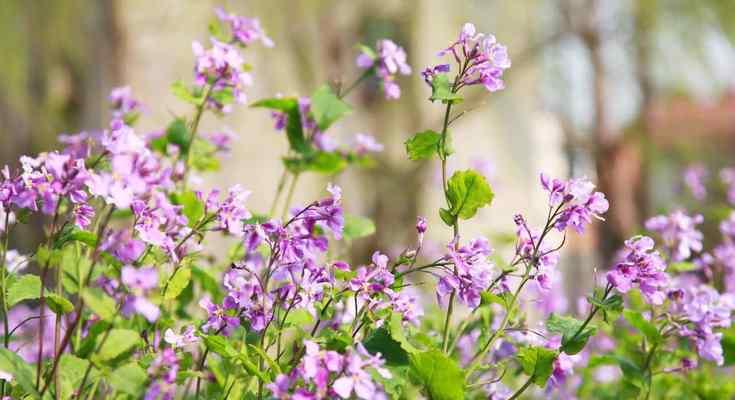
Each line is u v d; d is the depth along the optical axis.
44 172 1.69
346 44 6.58
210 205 1.75
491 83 1.79
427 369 1.73
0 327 2.10
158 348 1.78
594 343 2.25
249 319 1.73
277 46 4.06
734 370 2.35
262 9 3.98
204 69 1.95
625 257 1.76
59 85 5.78
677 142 8.14
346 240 2.10
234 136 2.18
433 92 1.80
